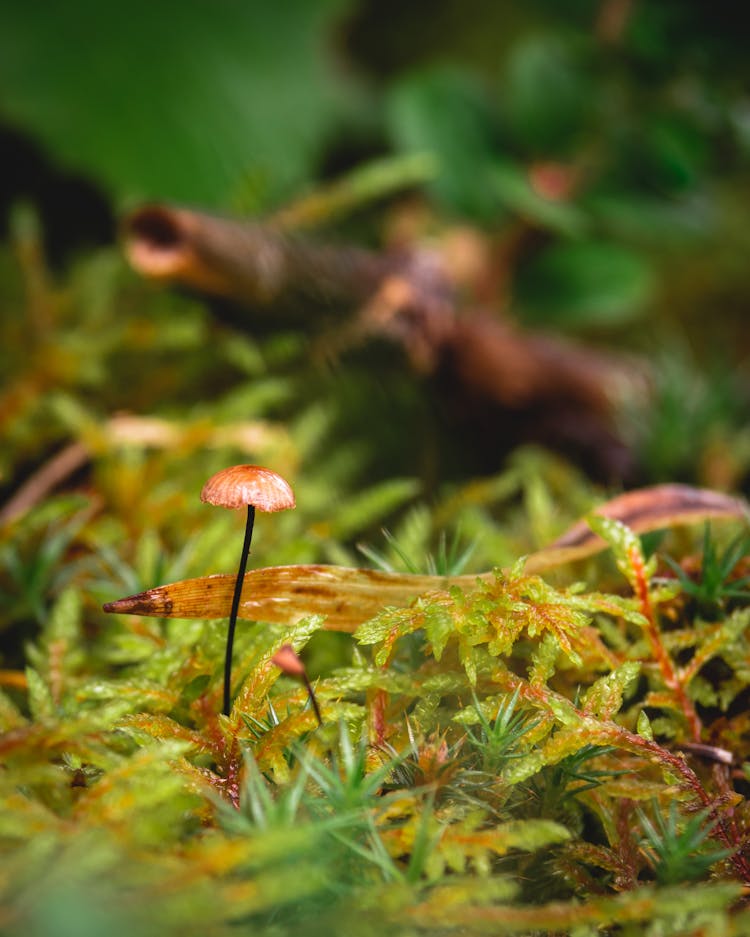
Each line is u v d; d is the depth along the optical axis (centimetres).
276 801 22
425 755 22
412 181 51
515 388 39
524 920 20
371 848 21
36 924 19
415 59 77
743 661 24
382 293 38
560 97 50
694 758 24
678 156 50
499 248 54
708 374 46
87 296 41
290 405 38
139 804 21
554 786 22
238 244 33
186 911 19
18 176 52
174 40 52
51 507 28
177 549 29
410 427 39
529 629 23
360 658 23
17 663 27
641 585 24
